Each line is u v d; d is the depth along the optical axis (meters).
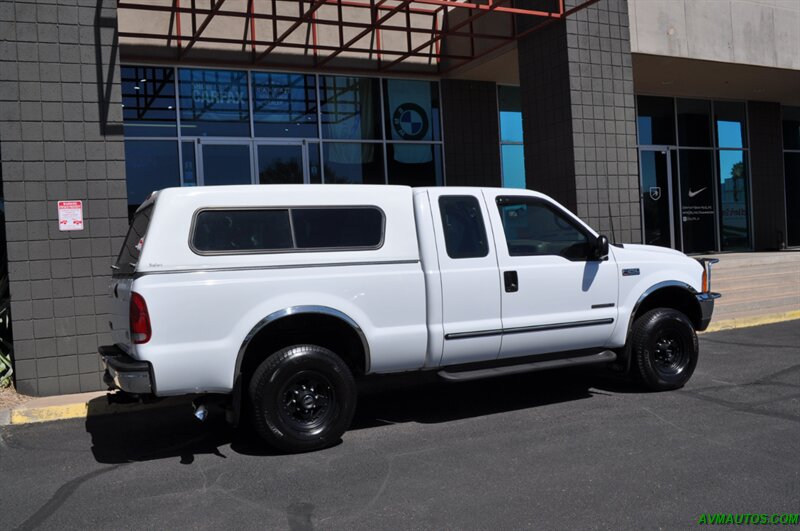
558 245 6.52
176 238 5.14
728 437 5.41
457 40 13.45
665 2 12.60
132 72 11.75
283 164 12.88
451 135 14.15
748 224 18.22
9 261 7.27
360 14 13.12
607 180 10.88
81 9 7.54
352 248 5.66
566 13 9.88
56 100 7.43
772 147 18.52
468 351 6.01
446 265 5.93
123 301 5.32
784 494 4.27
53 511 4.45
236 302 5.20
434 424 6.16
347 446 5.59
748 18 13.61
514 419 6.21
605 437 5.54
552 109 10.98
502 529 3.91
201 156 12.23
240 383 5.22
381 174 13.63
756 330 10.47
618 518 4.00
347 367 5.55
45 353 7.38
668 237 16.98
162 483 4.91
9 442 6.09
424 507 4.27
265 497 4.54
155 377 4.95
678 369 6.99
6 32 7.26
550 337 6.34
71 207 7.47
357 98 13.47
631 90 11.14
